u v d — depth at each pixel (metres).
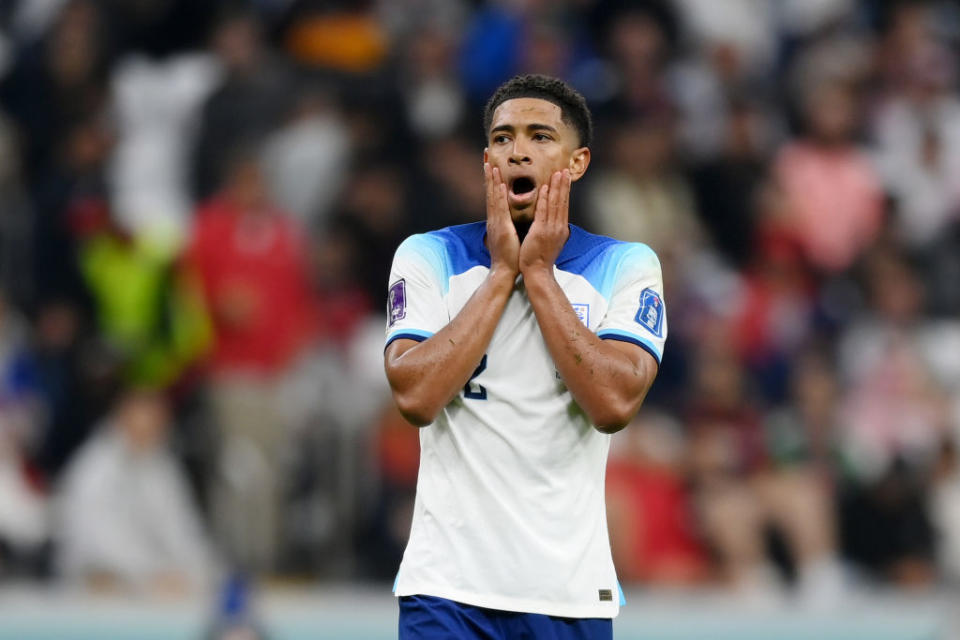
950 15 47.34
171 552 28.94
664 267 36.53
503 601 12.91
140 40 38.25
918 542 33.00
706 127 40.72
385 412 31.00
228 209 32.47
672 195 38.72
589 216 36.75
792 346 36.38
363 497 30.23
